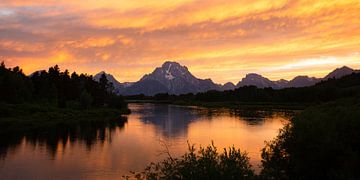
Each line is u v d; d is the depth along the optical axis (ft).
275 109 528.63
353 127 85.87
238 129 270.87
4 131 254.88
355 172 74.28
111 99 521.24
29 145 197.88
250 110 519.60
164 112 494.18
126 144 202.49
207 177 44.75
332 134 82.79
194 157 47.42
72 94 536.01
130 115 431.02
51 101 463.42
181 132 255.29
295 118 92.38
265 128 276.41
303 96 613.11
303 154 82.28
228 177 44.68
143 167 144.25
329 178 75.87
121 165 148.97
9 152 177.68
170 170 47.96
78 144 202.69
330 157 79.92
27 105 365.81
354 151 81.97
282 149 88.07
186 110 542.98
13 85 407.03
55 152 178.29
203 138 222.89
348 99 187.11
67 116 361.51
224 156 47.44
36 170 142.10
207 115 424.87
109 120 354.13
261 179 49.29
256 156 157.28
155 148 187.83
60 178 130.31
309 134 82.58
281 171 84.12
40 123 307.58
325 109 123.03
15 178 130.52
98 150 184.14
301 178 82.53
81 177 131.44
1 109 319.88
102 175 133.90
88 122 330.34
